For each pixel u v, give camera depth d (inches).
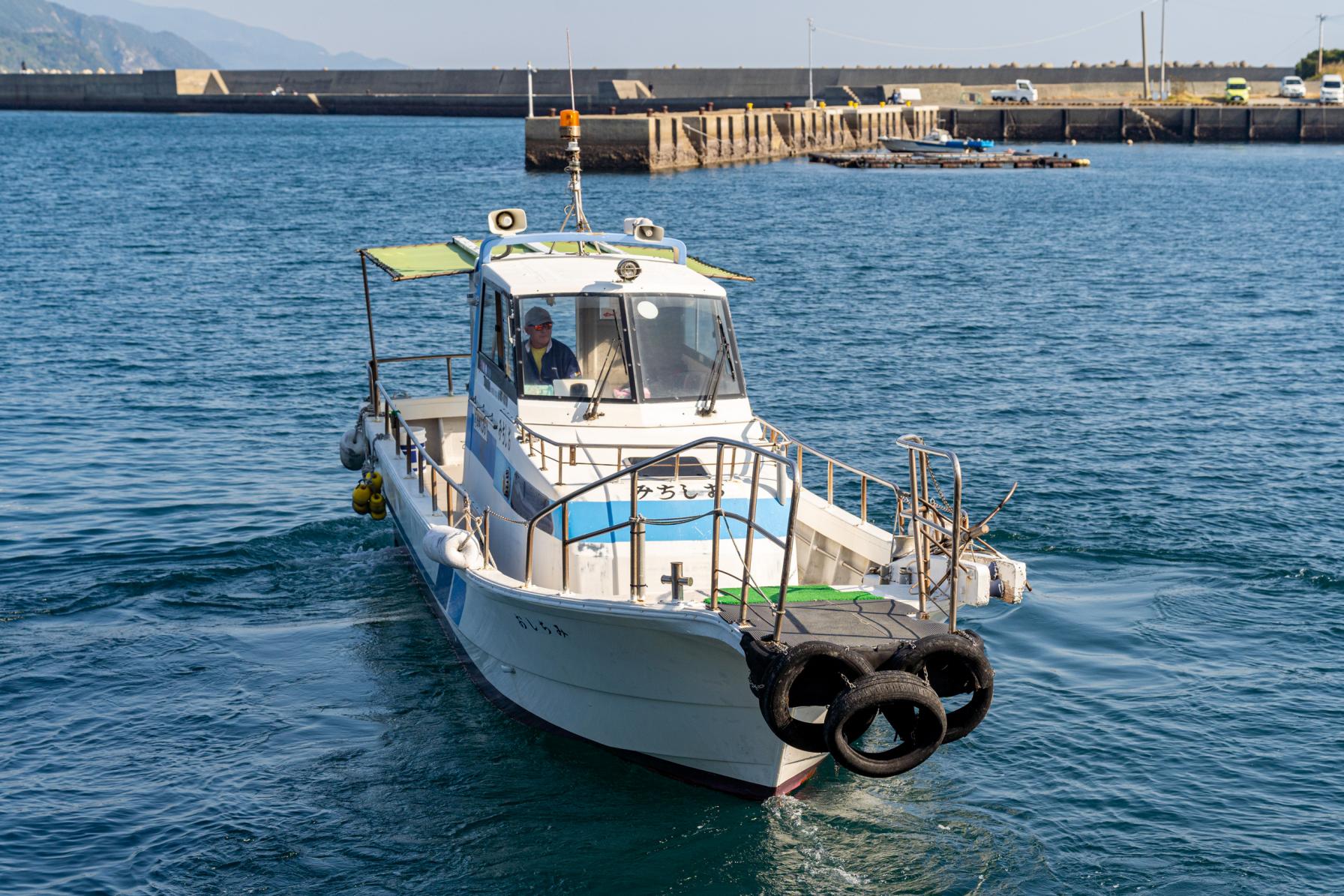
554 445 410.9
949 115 4913.9
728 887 366.9
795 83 6043.3
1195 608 546.3
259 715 458.9
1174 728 448.8
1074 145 4630.9
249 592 569.3
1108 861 378.6
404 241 1833.2
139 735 443.2
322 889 363.9
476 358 512.4
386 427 628.1
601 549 404.5
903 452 774.5
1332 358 1053.8
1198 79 6446.9
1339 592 562.9
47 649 505.4
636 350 446.3
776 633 334.3
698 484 420.2
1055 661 499.5
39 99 7032.5
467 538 430.6
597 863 376.8
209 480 720.3
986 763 430.6
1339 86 4736.7
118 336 1104.8
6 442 779.4
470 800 407.2
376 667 498.3
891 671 326.6
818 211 2356.1
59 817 392.5
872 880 370.6
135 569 589.3
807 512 465.4
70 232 1881.2
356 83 7057.1
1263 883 366.6
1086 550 609.9
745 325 1186.6
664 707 394.9
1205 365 1024.2
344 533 642.8
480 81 6796.3
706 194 2699.3
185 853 376.8
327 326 1163.9
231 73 7219.5
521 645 427.5
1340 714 457.4
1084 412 872.3
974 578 371.6
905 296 1373.0
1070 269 1598.2
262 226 2015.3
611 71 6250.0
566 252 542.3
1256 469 740.7
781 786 396.8
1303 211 2348.7
